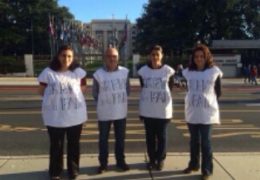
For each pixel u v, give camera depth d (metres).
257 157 5.27
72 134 4.26
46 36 57.78
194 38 44.78
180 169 4.70
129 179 4.34
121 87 4.57
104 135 4.58
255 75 23.81
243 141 6.70
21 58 34.28
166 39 44.19
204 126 4.28
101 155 4.57
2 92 17.14
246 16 43.25
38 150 6.08
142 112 4.67
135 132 7.49
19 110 10.69
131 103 12.55
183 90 18.89
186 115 4.45
